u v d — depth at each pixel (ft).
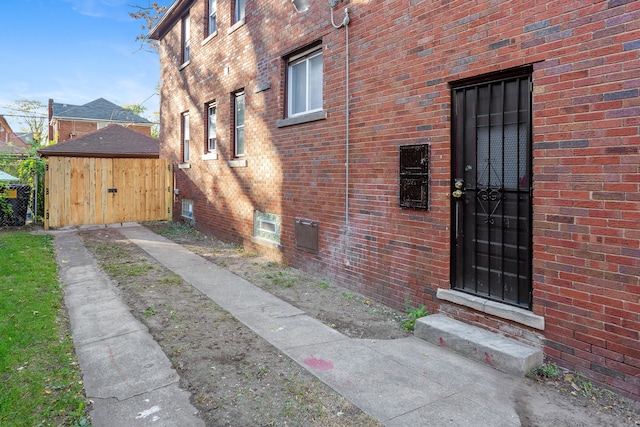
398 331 15.65
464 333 13.88
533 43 12.57
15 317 16.17
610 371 11.03
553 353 12.25
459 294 15.12
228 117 32.71
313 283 22.08
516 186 13.60
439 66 15.55
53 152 52.65
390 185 17.89
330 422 9.81
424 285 16.49
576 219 11.64
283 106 25.86
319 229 22.74
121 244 32.86
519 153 13.44
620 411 10.29
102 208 42.09
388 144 17.90
